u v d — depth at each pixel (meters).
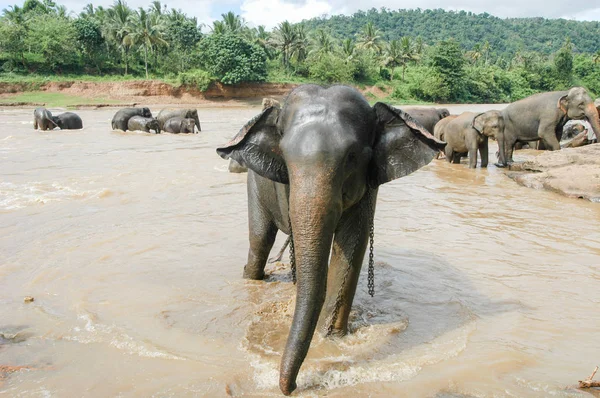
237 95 69.06
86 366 3.79
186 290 5.30
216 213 8.66
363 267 6.04
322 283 3.11
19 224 7.86
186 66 71.81
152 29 66.56
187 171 12.99
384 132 3.64
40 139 21.36
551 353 4.05
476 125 14.20
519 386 3.56
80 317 4.64
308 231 3.04
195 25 76.25
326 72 77.62
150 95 63.69
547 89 96.81
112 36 67.50
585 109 14.49
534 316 4.75
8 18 67.12
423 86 78.38
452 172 13.95
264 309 4.81
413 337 4.29
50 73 66.12
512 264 6.21
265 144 3.62
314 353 3.96
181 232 7.47
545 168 12.45
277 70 80.31
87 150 17.55
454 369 3.78
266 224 5.20
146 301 5.02
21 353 3.98
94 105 53.91
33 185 10.95
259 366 3.78
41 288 5.36
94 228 7.66
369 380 3.62
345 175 3.29
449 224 8.17
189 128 25.28
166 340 4.21
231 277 5.69
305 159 3.13
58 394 3.42
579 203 9.88
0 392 3.43
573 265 6.19
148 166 13.83
